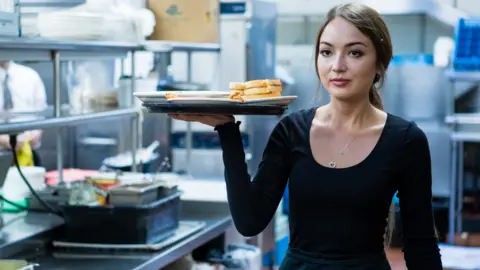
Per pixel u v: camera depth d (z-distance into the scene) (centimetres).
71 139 516
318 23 848
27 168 344
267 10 572
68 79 403
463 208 707
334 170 201
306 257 205
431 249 207
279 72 711
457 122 680
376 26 199
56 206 324
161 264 291
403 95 729
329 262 201
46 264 280
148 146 509
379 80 215
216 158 523
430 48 806
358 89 199
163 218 317
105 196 304
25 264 239
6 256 284
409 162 202
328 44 201
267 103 198
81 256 291
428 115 726
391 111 734
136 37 376
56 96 295
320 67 204
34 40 266
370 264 201
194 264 354
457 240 686
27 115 295
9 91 450
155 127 515
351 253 201
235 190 200
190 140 509
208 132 533
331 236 201
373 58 200
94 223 299
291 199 208
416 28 806
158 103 198
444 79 721
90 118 312
